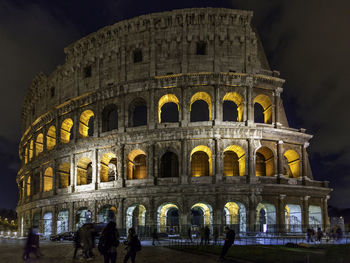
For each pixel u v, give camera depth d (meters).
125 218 64.12
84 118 76.94
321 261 27.33
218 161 62.75
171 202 62.28
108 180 78.94
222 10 68.44
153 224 62.00
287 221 69.06
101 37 74.44
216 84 65.88
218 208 60.75
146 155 65.44
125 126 68.19
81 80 76.19
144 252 38.31
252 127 63.97
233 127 63.56
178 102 66.56
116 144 67.62
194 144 64.06
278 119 67.44
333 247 39.94
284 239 55.94
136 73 69.62
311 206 69.12
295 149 67.88
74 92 76.50
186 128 63.84
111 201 66.00
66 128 80.88
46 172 82.06
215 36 67.81
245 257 30.58
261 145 64.75
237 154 67.50
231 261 29.47
